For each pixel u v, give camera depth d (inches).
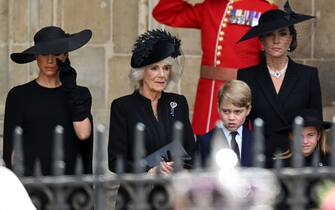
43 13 1251.8
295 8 1309.1
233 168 766.5
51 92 1011.9
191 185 745.0
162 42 996.6
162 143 984.3
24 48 1247.5
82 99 1005.8
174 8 1131.9
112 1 1275.8
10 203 681.6
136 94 1000.9
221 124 975.0
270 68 1057.5
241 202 754.8
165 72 995.3
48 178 745.6
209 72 1127.0
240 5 1127.0
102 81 1279.5
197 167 758.5
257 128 772.0
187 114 1011.3
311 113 986.7
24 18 1245.7
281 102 1047.6
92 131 1019.3
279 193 789.9
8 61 1245.7
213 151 903.1
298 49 1316.4
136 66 995.9
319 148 977.5
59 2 1261.1
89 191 786.8
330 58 1322.6
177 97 1010.7
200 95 1133.7
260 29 1044.5
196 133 1130.7
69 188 764.6
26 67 1245.1
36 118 1002.1
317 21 1315.2
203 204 745.6
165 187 793.6
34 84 1015.6
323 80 1321.4
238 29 1119.6
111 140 992.9
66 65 1008.2
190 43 1289.4
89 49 1275.8
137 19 1278.3
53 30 1021.8
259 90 1049.5
